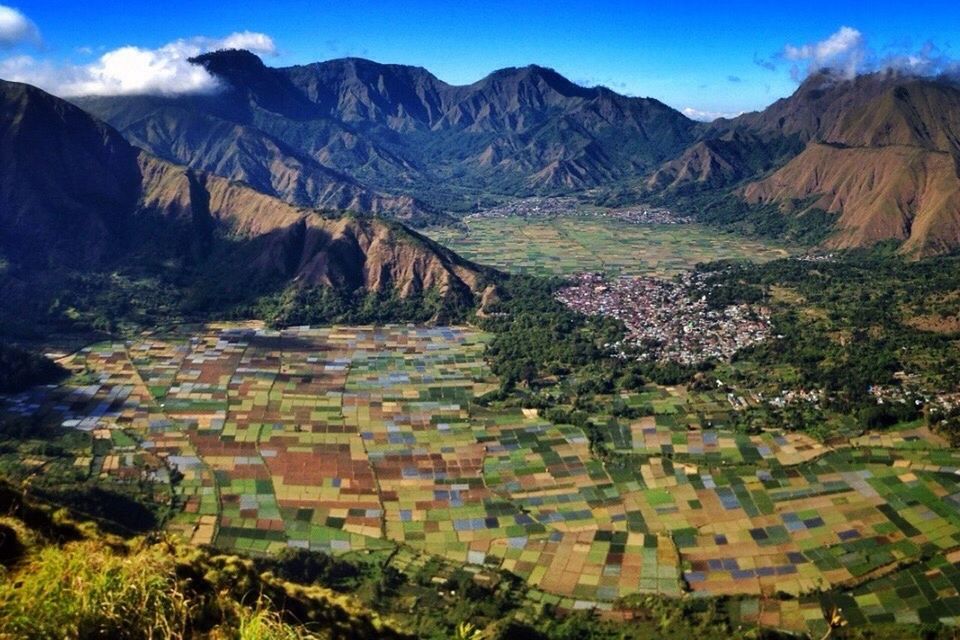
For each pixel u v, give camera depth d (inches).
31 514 1824.6
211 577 1847.9
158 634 1140.5
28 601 1058.1
